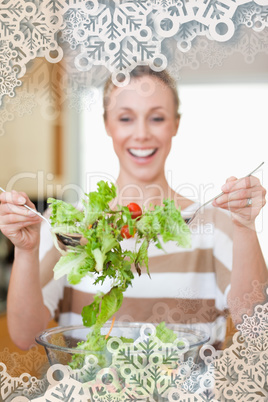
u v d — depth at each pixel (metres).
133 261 0.76
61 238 0.73
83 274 0.73
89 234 0.71
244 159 1.05
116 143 1.07
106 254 0.73
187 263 1.07
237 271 1.02
